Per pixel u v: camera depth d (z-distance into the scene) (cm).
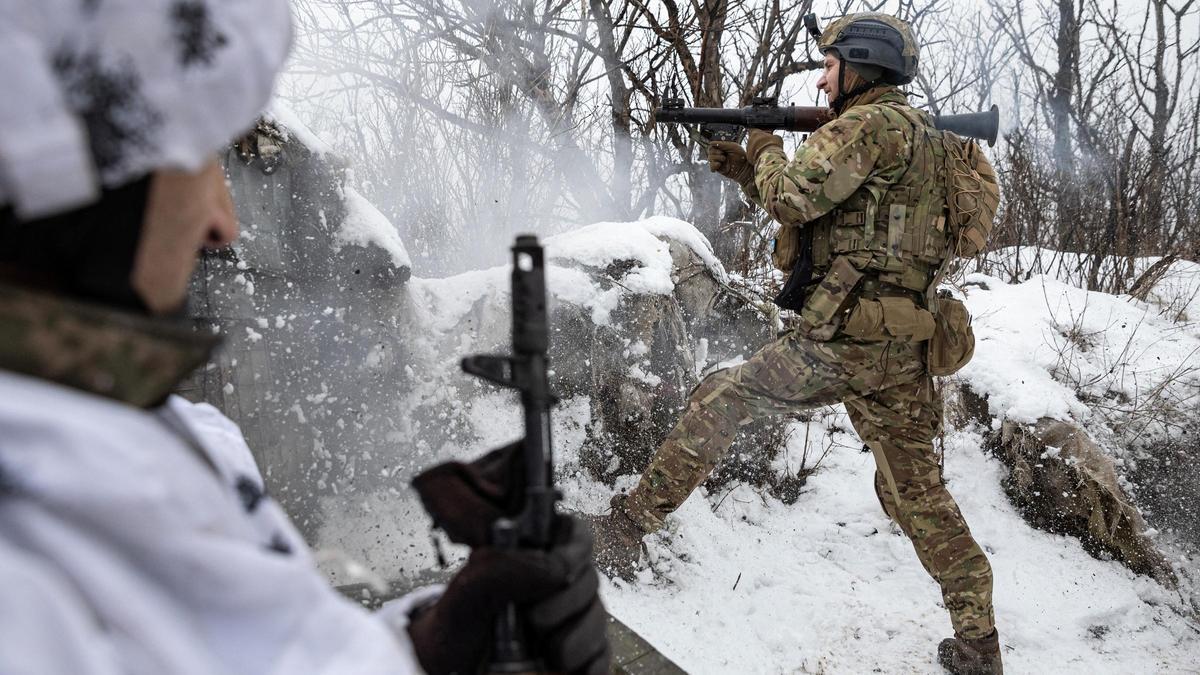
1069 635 312
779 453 393
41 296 41
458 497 72
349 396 260
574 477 322
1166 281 632
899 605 314
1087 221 696
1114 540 358
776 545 347
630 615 279
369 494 265
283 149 235
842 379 260
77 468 39
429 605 77
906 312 251
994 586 338
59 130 40
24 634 36
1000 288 544
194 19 44
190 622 43
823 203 249
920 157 254
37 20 41
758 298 418
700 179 570
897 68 264
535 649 66
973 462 403
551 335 329
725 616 295
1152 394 416
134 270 46
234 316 218
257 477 66
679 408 342
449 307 316
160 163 43
